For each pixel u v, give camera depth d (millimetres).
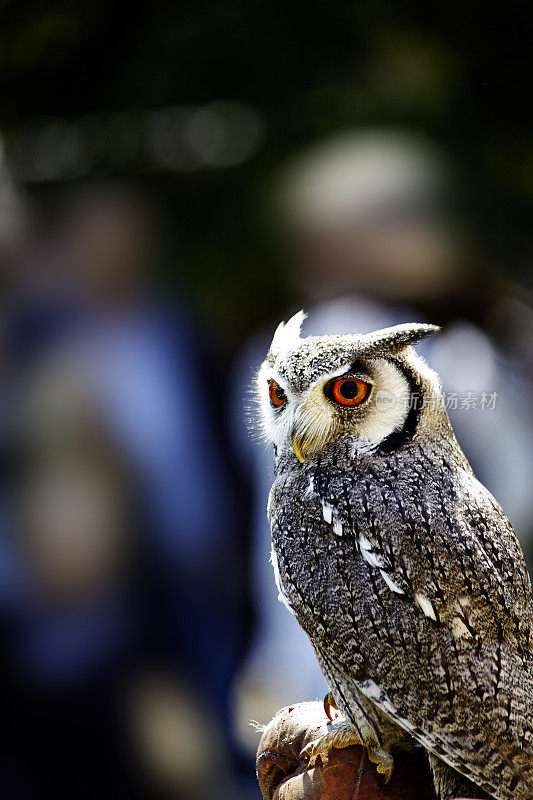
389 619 1852
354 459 1882
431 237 1914
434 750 1841
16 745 1786
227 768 1822
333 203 1912
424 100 3291
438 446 1881
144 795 1792
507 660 1840
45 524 1781
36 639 1787
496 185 2648
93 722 1791
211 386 1858
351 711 1859
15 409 1785
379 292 1918
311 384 1887
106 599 1791
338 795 1838
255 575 1885
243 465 1870
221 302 2709
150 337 1825
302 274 1934
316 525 1877
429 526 1857
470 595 1846
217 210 3254
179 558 1805
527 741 1829
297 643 1938
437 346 1924
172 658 1803
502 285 1966
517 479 1923
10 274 1804
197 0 4117
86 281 1811
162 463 1806
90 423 1788
